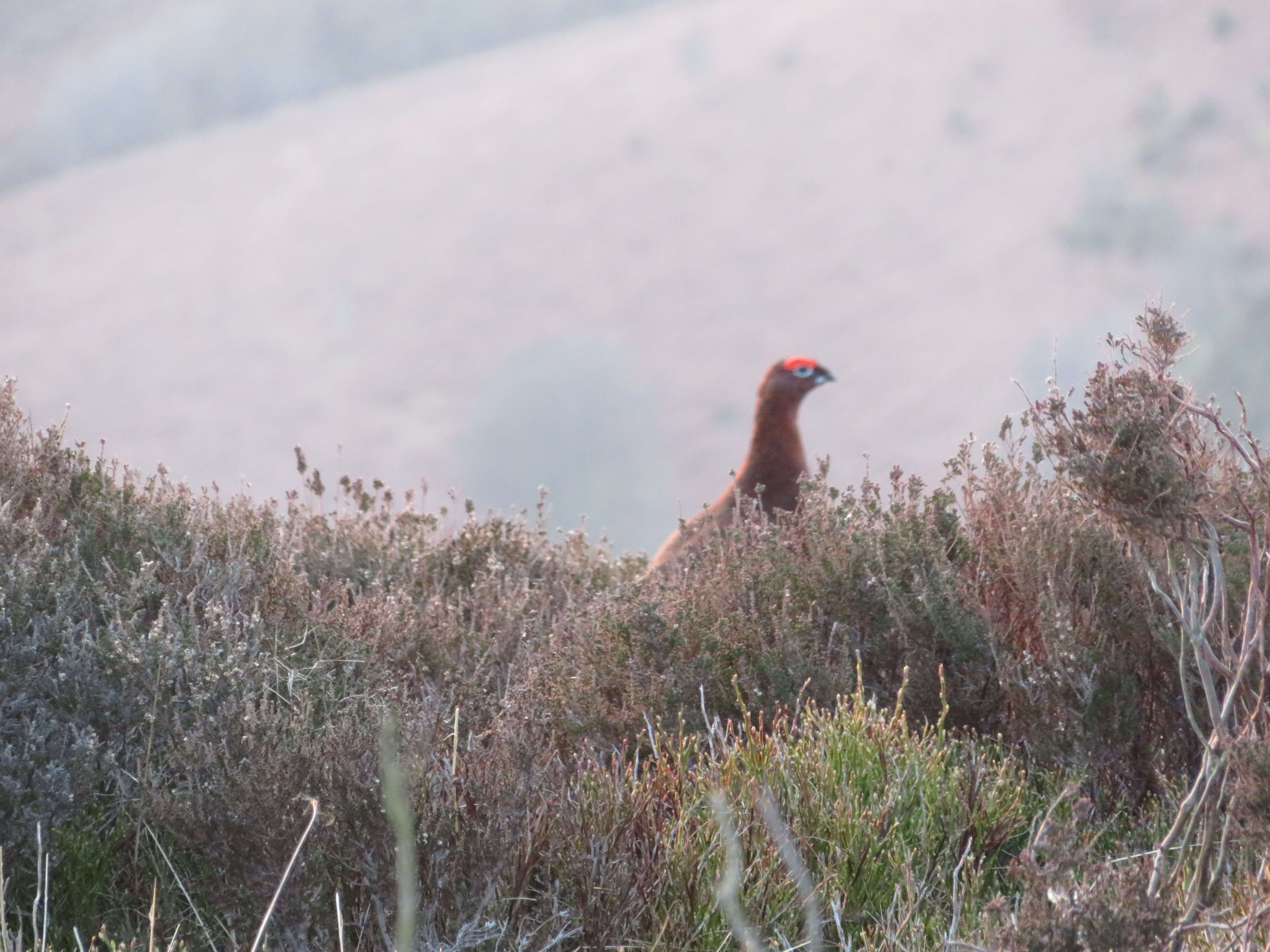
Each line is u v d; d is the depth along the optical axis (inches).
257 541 593.3
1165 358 386.6
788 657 536.4
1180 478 359.9
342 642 530.6
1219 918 348.8
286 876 342.6
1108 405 373.1
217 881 382.3
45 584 466.6
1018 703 515.8
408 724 421.7
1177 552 389.7
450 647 585.9
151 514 572.7
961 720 538.3
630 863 401.1
